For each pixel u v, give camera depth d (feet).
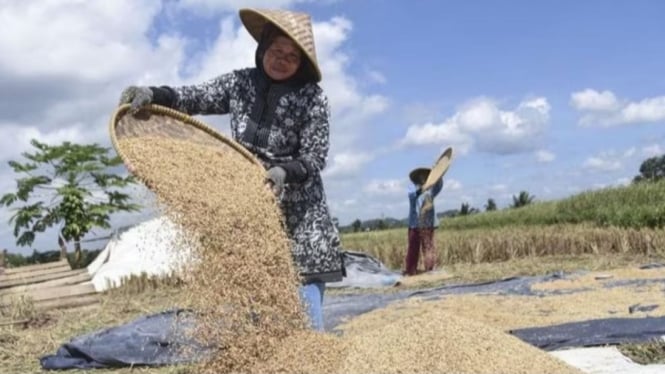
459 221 72.13
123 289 32.96
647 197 57.47
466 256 41.32
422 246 36.78
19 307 25.72
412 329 11.99
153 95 13.12
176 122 13.58
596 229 45.57
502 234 45.60
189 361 15.93
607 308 20.25
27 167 57.00
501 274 33.17
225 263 11.62
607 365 14.10
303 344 11.92
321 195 13.15
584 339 16.19
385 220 103.30
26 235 57.77
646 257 37.09
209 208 11.69
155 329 17.88
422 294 27.12
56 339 21.06
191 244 11.65
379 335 12.12
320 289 13.06
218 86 13.60
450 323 12.00
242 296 11.66
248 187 12.38
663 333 16.17
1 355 18.85
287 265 12.26
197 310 11.74
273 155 13.11
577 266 34.37
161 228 11.81
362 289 31.89
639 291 23.06
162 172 12.04
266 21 12.90
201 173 12.37
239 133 13.32
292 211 12.92
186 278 11.77
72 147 58.29
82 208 57.62
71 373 16.81
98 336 17.98
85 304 28.22
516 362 11.18
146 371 16.25
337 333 20.38
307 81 13.19
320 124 13.01
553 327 17.70
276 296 11.92
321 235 12.99
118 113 12.73
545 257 40.04
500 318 19.74
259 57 13.04
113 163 59.31
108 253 43.21
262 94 13.14
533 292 25.05
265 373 11.49
